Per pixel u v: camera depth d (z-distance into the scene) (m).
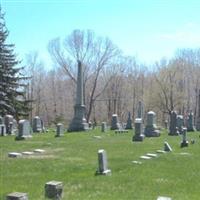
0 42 58.97
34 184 15.53
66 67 89.56
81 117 52.94
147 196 13.68
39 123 54.12
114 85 106.94
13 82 59.72
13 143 33.34
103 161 17.98
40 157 24.08
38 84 108.38
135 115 109.94
